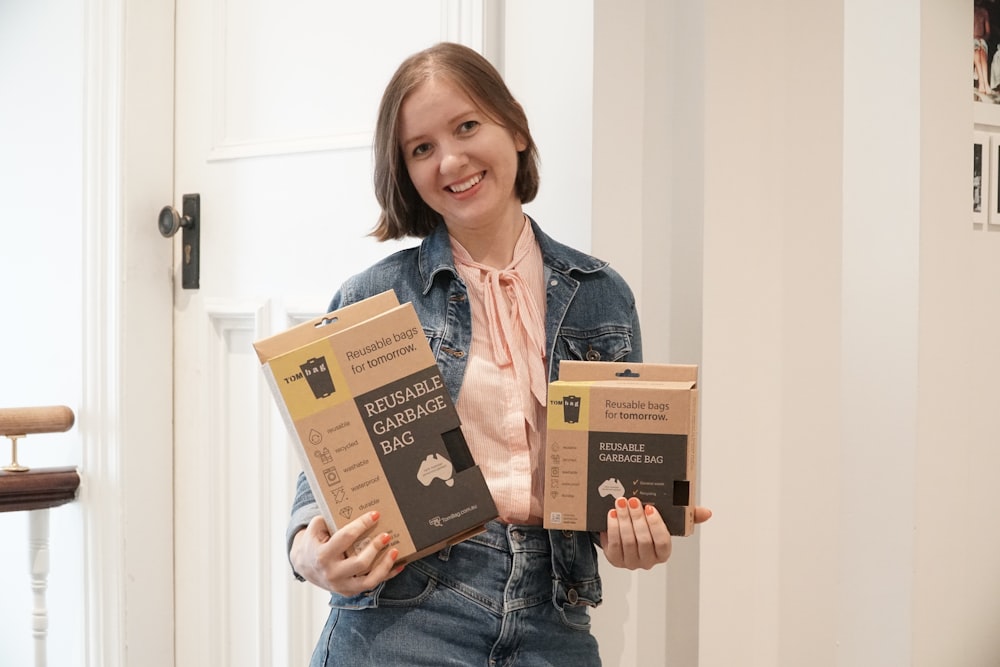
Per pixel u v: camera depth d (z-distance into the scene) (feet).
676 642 5.83
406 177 4.17
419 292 4.14
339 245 5.98
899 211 5.81
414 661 3.79
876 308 5.92
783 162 6.07
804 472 6.31
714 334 5.79
